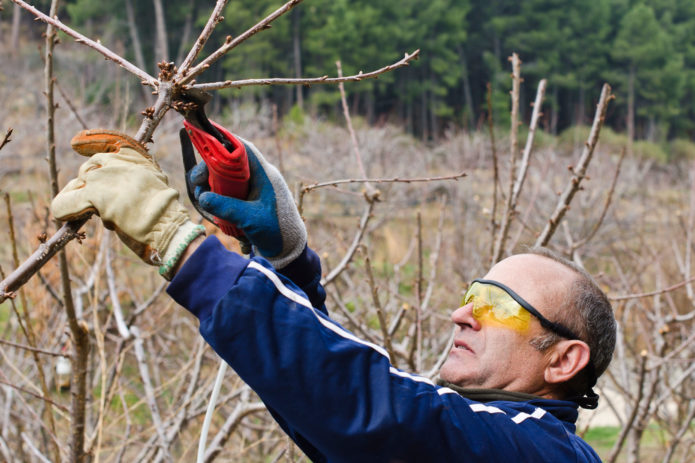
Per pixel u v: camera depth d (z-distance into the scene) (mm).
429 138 57594
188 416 3303
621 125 57594
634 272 6203
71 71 27219
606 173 17234
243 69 44688
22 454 3562
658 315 4621
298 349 1126
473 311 1446
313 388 1126
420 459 1161
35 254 1146
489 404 1343
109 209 1121
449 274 6996
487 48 62438
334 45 49656
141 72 1250
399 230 11352
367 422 1135
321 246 5578
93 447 2434
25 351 4266
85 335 2250
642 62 58656
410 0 56375
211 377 3660
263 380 1123
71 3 47906
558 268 1461
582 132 30125
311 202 15664
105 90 19578
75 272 4223
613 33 63719
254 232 1271
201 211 1342
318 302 1468
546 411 1354
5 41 38125
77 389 2287
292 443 2270
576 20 60625
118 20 44250
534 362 1407
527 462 1239
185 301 1145
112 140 1182
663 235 8672
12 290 1126
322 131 21703
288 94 47812
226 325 1114
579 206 12305
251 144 1307
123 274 5387
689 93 62719
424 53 55875
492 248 3018
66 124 16375
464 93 61531
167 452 2877
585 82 58750
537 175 12734
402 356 2945
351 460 1157
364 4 53906
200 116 1240
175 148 13172
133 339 3033
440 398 1209
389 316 4297
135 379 4391
